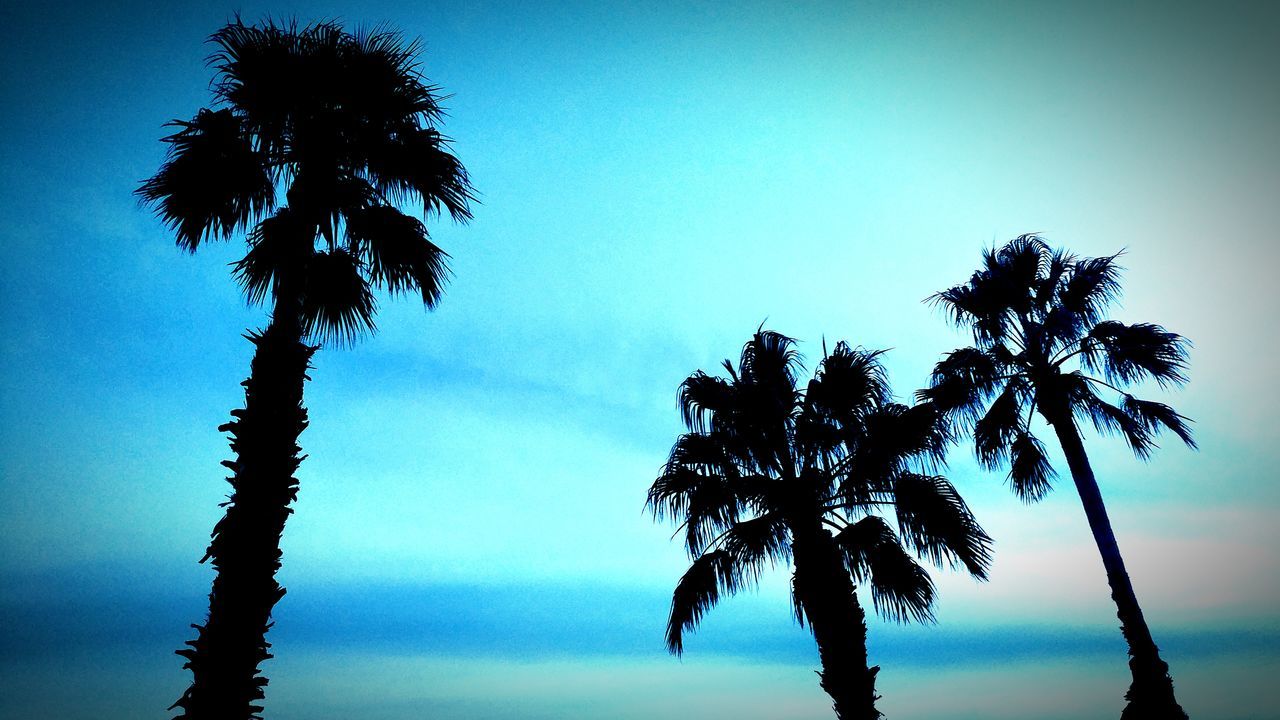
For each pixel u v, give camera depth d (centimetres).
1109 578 1216
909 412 1115
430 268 881
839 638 968
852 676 942
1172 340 1276
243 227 855
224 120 806
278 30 830
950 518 1023
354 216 843
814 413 1155
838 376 1145
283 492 671
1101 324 1331
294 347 721
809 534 1041
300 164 823
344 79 829
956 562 1031
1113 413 1318
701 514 1080
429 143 884
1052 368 1359
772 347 1232
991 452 1385
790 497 1069
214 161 798
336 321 820
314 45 836
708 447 1134
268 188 845
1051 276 1409
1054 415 1329
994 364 1390
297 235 777
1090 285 1387
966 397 1386
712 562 1054
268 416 680
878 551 1016
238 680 606
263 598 638
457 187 916
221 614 621
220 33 819
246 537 642
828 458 1134
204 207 812
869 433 1118
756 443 1143
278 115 823
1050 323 1324
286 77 809
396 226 847
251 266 795
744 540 1043
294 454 693
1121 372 1323
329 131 830
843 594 993
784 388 1190
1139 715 1120
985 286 1388
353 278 825
